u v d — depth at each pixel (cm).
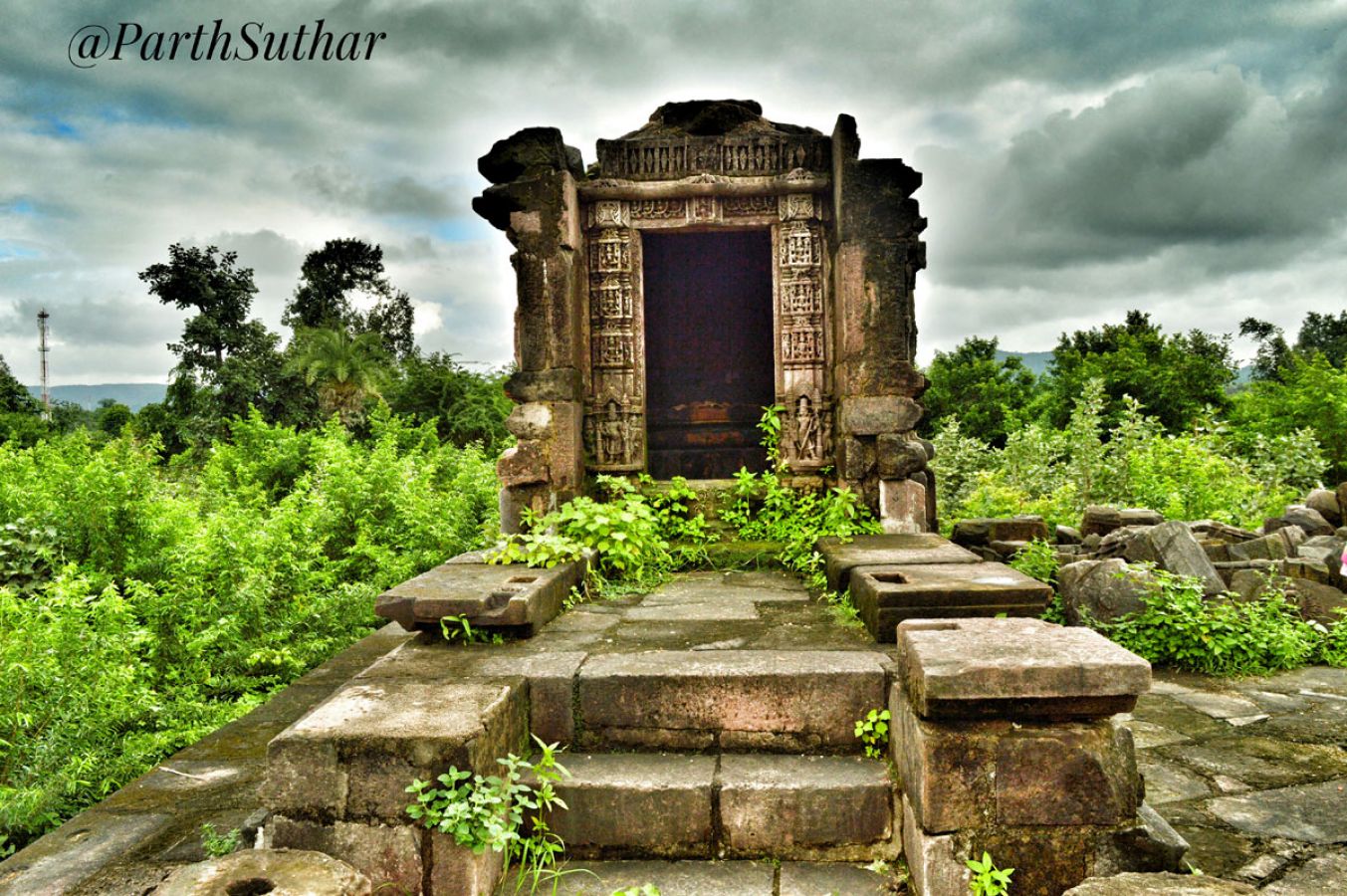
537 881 309
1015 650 301
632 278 708
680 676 365
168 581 830
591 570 566
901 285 653
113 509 879
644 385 730
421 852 288
